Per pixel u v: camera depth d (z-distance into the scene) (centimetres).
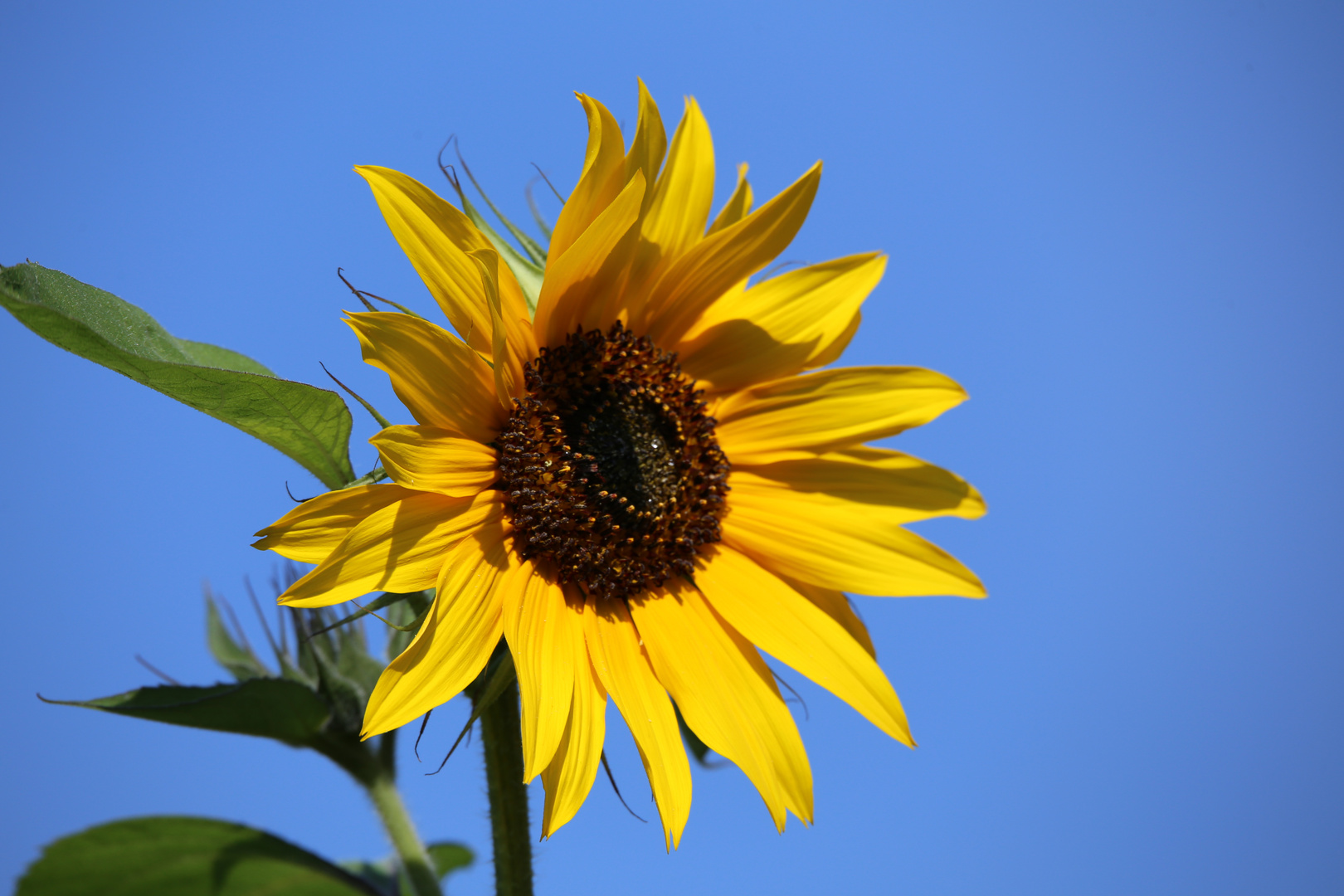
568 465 82
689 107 83
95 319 77
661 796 79
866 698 82
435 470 79
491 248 78
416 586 78
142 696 81
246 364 80
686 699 81
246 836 81
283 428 78
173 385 77
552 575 81
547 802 78
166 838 81
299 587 77
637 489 83
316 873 82
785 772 81
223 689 81
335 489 79
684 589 83
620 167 80
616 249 82
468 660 78
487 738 82
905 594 83
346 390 77
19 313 76
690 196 83
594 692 80
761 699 82
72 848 80
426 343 79
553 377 83
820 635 83
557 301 82
